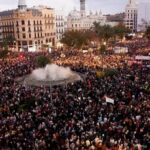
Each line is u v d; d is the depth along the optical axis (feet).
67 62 196.44
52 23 409.49
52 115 86.17
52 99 102.22
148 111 86.02
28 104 97.40
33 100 100.22
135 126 76.54
